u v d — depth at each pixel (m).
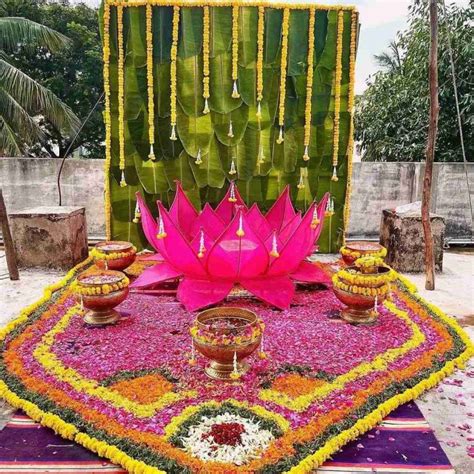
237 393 2.62
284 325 3.59
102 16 5.26
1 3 11.54
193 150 5.59
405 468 2.12
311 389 2.67
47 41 9.41
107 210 5.65
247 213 4.79
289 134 5.63
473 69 7.89
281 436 2.25
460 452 2.26
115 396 2.56
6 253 4.86
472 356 3.24
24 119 9.02
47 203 6.89
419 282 5.05
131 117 5.48
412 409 2.59
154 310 3.90
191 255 3.84
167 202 5.71
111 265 4.57
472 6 7.98
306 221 3.89
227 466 2.03
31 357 3.02
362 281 3.55
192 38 5.30
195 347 2.75
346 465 2.13
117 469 2.09
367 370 2.89
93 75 12.30
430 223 4.97
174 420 2.36
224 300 4.14
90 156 13.48
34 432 2.35
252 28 5.32
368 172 6.91
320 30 5.42
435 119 4.50
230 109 5.49
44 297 4.21
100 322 3.56
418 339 3.37
